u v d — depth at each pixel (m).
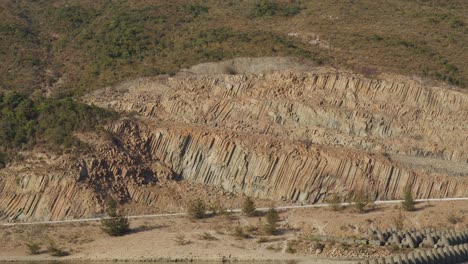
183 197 80.62
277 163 81.50
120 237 71.19
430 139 85.19
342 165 80.19
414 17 113.44
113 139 84.25
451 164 81.38
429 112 87.50
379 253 63.47
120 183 80.44
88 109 88.06
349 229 69.31
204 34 107.75
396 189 79.12
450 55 100.12
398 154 83.38
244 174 82.12
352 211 74.69
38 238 72.06
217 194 81.69
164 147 85.94
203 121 89.44
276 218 72.56
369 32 106.50
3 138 84.81
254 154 82.38
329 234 68.62
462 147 83.81
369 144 84.69
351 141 85.12
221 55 100.19
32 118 88.44
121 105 92.88
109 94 95.94
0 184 79.88
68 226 74.69
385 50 99.81
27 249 69.62
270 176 81.25
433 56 98.81
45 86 102.69
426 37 105.56
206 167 83.88
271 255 64.88
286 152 81.94
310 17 113.56
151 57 105.12
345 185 79.31
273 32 106.94
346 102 88.88
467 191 77.62
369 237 65.94
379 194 78.81
